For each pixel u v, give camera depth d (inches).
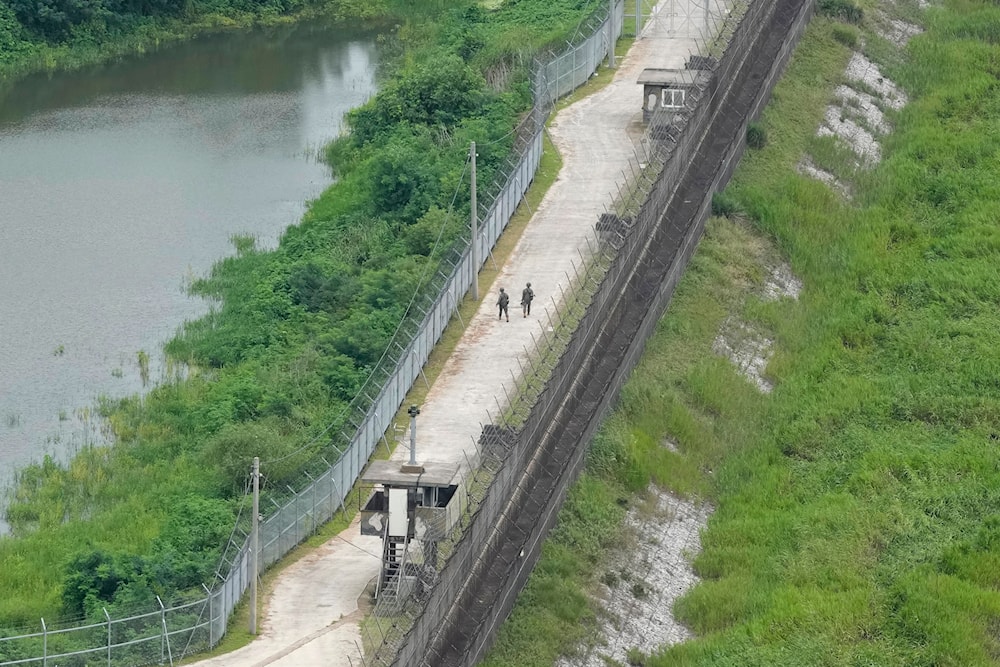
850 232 5969.5
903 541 4571.9
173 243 6013.8
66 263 5856.3
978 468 4874.5
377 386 4783.5
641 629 4239.7
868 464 4884.4
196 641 3735.2
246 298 5536.4
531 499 4323.3
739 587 4382.4
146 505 4451.3
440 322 4982.8
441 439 4527.6
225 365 5196.9
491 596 4001.0
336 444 4539.9
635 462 4677.7
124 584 3973.9
